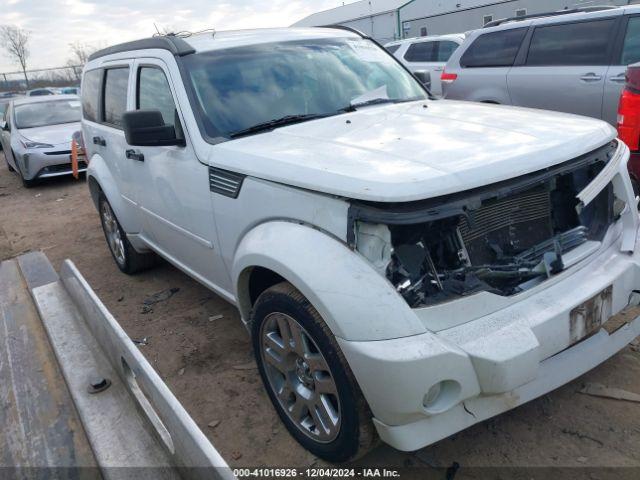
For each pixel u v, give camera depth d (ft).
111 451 6.32
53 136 34.12
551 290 7.47
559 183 8.53
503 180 7.13
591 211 8.90
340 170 7.29
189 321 13.42
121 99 14.05
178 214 11.34
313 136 9.29
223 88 10.89
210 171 9.68
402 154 7.67
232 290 10.53
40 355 8.79
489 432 8.64
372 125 9.64
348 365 7.01
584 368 7.83
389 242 6.74
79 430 6.86
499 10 87.61
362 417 7.15
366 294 6.66
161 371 11.35
